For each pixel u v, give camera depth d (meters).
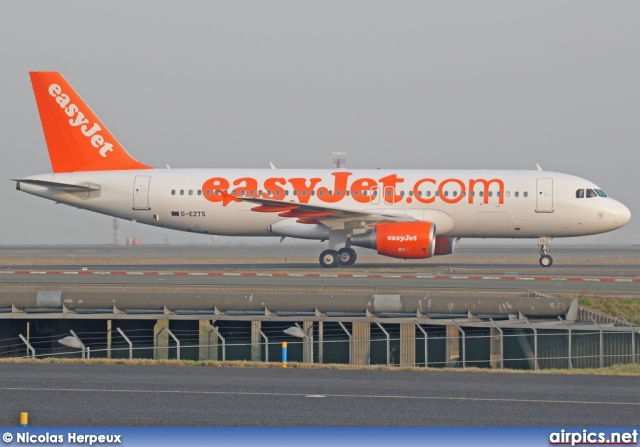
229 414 79.50
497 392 89.75
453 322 139.38
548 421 77.75
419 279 180.50
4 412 79.75
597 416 79.62
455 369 106.94
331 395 87.69
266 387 91.75
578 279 179.00
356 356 144.75
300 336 132.00
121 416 78.56
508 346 140.75
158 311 147.75
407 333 144.50
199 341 152.75
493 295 151.12
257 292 155.62
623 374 103.12
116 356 155.88
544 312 137.62
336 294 149.38
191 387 91.50
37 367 104.25
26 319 157.25
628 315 139.38
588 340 131.50
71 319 157.25
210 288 159.00
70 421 76.69
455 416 79.25
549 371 106.31
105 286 161.25
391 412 80.56
